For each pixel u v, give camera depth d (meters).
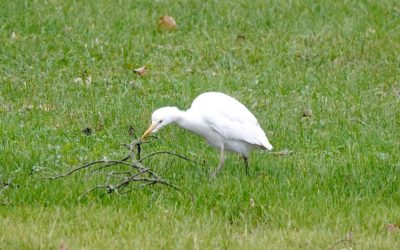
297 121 13.57
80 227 9.80
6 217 9.98
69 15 18.30
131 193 10.66
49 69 15.73
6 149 11.98
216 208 10.35
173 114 11.23
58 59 16.11
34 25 17.58
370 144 12.63
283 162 11.84
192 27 18.09
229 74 15.71
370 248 9.38
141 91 14.80
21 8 18.50
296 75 15.70
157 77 15.57
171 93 14.71
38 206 10.37
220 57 16.53
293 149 12.50
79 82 15.13
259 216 10.26
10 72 15.49
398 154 12.22
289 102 14.38
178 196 10.64
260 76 15.58
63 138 12.66
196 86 14.97
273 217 10.19
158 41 17.30
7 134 12.70
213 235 9.66
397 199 10.84
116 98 14.30
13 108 13.92
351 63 16.48
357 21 18.52
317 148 12.56
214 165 11.78
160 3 19.31
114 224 9.88
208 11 18.80
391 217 10.20
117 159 11.82
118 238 9.53
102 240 9.42
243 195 10.62
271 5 19.22
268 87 15.09
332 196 10.73
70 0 19.11
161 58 16.42
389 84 15.36
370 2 19.53
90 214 10.09
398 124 13.55
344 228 9.92
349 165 11.62
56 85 14.93
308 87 15.09
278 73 15.73
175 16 18.59
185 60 16.33
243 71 15.93
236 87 15.02
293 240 9.55
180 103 14.16
